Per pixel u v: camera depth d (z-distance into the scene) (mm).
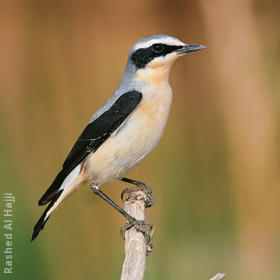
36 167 13773
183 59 15297
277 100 13953
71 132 14516
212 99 14680
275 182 13148
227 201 12867
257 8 14375
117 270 11977
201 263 11867
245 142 13703
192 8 15891
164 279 11578
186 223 12469
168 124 14562
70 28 16312
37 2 16422
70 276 11609
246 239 12398
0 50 16094
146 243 8211
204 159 13719
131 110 8750
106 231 12258
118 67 15727
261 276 12086
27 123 14641
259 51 14281
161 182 12984
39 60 15945
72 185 9289
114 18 16438
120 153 8898
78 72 15727
